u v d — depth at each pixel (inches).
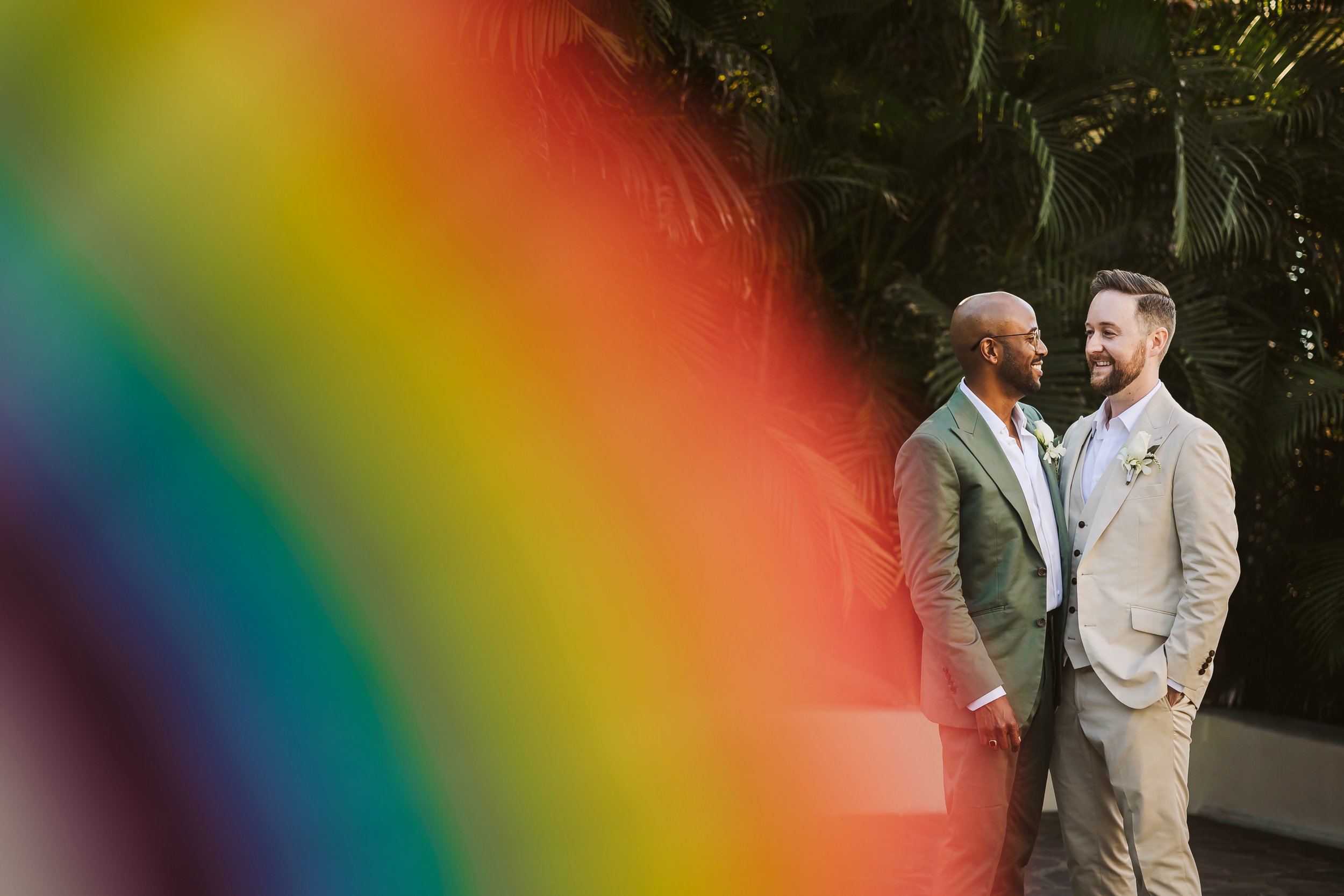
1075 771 102.4
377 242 203.3
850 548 180.1
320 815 197.6
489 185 177.3
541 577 218.8
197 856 182.2
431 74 176.1
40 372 233.8
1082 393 195.6
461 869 170.9
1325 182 205.2
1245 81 207.3
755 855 159.8
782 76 210.2
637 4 183.3
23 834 190.2
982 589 100.0
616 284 183.9
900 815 179.5
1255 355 202.2
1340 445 206.5
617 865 163.0
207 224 216.8
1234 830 178.2
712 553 203.8
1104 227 210.7
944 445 100.0
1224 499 98.0
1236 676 212.2
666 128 185.3
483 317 204.1
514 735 203.9
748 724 191.0
